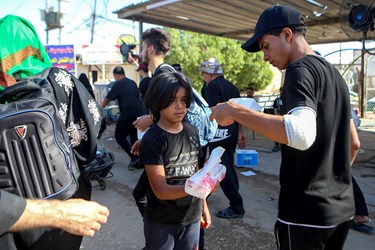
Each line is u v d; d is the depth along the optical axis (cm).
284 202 148
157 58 272
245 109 134
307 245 143
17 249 129
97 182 466
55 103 149
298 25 146
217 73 350
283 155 147
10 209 95
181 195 161
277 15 145
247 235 312
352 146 166
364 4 607
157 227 183
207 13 680
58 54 1045
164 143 173
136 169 543
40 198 123
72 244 142
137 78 2072
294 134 120
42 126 124
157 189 168
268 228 327
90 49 1667
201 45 1650
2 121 118
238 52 1697
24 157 121
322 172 138
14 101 137
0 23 151
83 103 165
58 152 129
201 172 151
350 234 311
